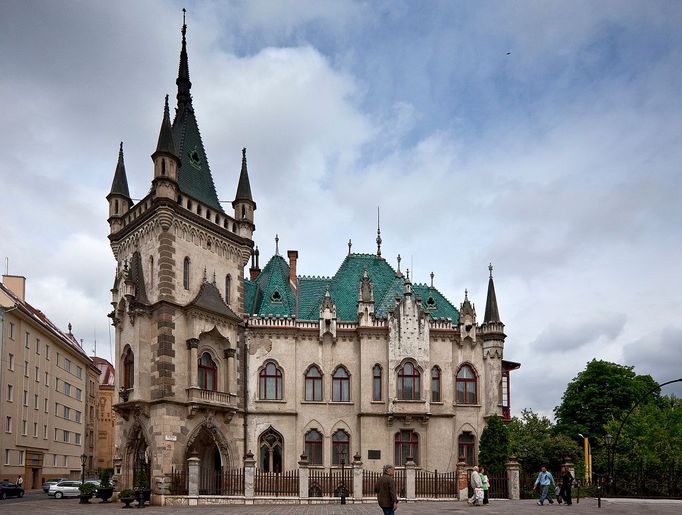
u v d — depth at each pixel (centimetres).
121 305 4538
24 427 7306
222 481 4172
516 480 4434
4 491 5644
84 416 9856
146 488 3788
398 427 4978
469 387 5219
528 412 6819
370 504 3925
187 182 4781
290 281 5516
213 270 4759
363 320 5125
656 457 5600
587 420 7112
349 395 5069
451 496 4491
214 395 4441
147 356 4288
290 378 5003
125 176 5181
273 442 4888
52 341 8319
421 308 5166
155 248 4425
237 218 5150
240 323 4875
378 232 5822
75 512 3366
